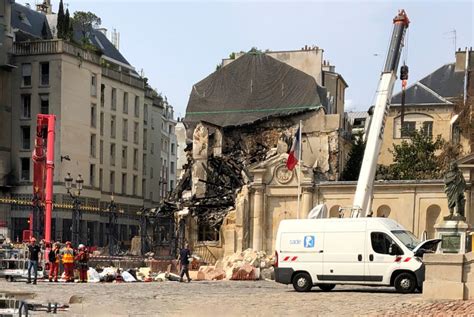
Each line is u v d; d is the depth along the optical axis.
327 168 71.19
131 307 26.45
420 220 56.44
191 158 74.56
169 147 120.31
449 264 26.77
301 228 35.25
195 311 25.69
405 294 32.38
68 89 80.69
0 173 78.94
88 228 81.69
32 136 80.38
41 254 43.81
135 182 95.69
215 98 77.00
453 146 70.12
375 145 48.31
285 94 74.62
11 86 81.25
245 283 43.59
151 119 102.25
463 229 31.45
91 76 84.88
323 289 36.34
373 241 33.97
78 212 53.06
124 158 93.31
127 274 44.28
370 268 33.88
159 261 52.66
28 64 81.00
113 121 90.88
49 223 45.31
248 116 74.69
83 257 41.72
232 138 74.75
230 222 64.50
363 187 47.31
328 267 34.53
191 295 32.38
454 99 76.00
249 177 68.00
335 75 81.94
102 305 26.78
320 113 72.50
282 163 61.91
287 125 73.56
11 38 81.38
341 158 74.00
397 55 51.50
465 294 26.62
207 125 73.62
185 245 63.00
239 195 63.94
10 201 50.19
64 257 41.59
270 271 49.84
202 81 78.56
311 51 80.44
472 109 71.81
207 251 65.94
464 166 55.97
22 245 46.81
